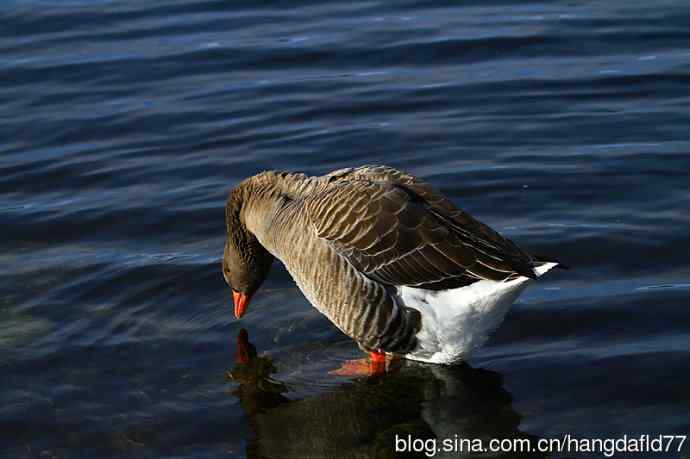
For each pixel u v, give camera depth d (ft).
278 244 29.73
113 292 33.09
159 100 46.98
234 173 40.37
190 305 32.45
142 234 36.68
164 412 26.84
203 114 45.44
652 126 42.50
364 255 27.37
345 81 48.14
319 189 29.09
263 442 25.39
